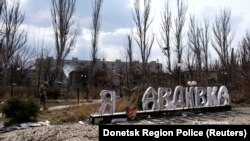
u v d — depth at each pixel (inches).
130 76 1569.9
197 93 815.7
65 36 1508.4
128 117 653.9
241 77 1318.9
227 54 1573.6
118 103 815.1
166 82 1248.8
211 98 853.8
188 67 1513.3
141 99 786.2
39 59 1643.7
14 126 564.4
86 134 490.0
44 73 1546.5
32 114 610.5
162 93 730.2
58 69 1502.2
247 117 732.7
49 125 582.2
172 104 748.0
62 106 930.1
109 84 1672.0
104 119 618.5
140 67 1615.4
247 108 972.6
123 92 1487.5
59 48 1499.8
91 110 717.3
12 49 1336.1
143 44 1477.6
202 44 1644.9
